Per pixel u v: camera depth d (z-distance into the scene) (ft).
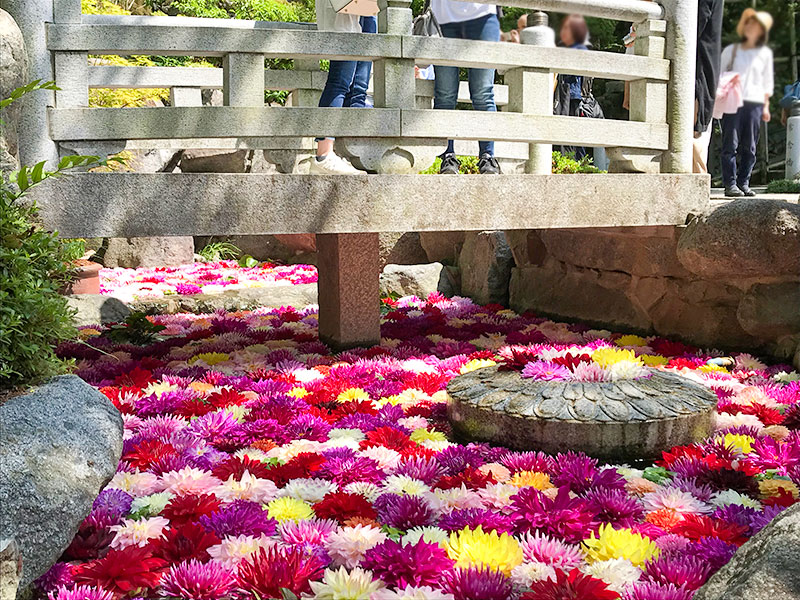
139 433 11.92
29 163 13.51
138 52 14.23
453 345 19.01
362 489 9.89
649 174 18.08
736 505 9.27
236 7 49.16
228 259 38.27
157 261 35.86
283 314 22.90
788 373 15.71
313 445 11.57
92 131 13.78
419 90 23.75
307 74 24.16
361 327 18.84
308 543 8.44
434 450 11.69
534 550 8.16
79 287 24.57
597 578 7.57
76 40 13.67
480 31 18.58
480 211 16.33
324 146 19.10
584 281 21.98
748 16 23.50
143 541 8.50
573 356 13.43
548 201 16.94
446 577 7.59
